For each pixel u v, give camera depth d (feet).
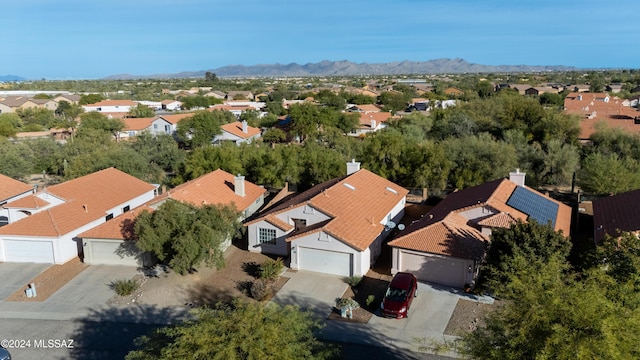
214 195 115.44
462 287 81.41
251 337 44.98
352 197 103.71
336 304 77.36
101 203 115.75
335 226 88.07
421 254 84.12
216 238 84.02
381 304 74.13
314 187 123.34
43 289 85.92
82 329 72.33
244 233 110.32
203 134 238.68
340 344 65.62
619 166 130.11
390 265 92.89
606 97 363.76
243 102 444.96
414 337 67.05
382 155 143.33
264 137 255.09
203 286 85.35
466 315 72.59
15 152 169.58
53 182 175.32
